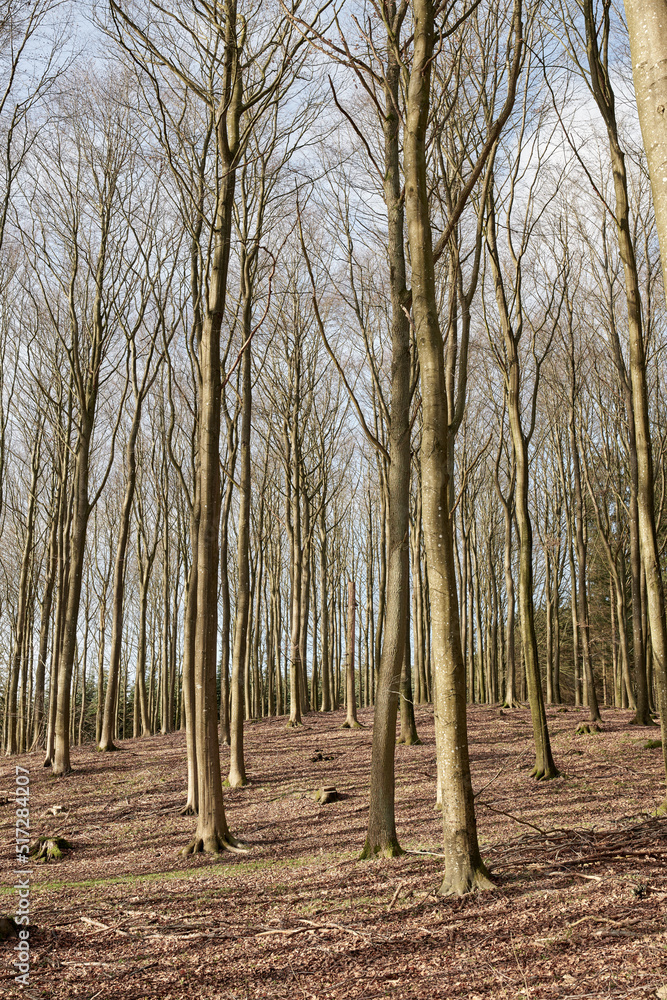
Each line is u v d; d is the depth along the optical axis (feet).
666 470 72.59
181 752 61.31
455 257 32.04
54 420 75.10
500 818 31.63
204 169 43.68
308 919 20.43
